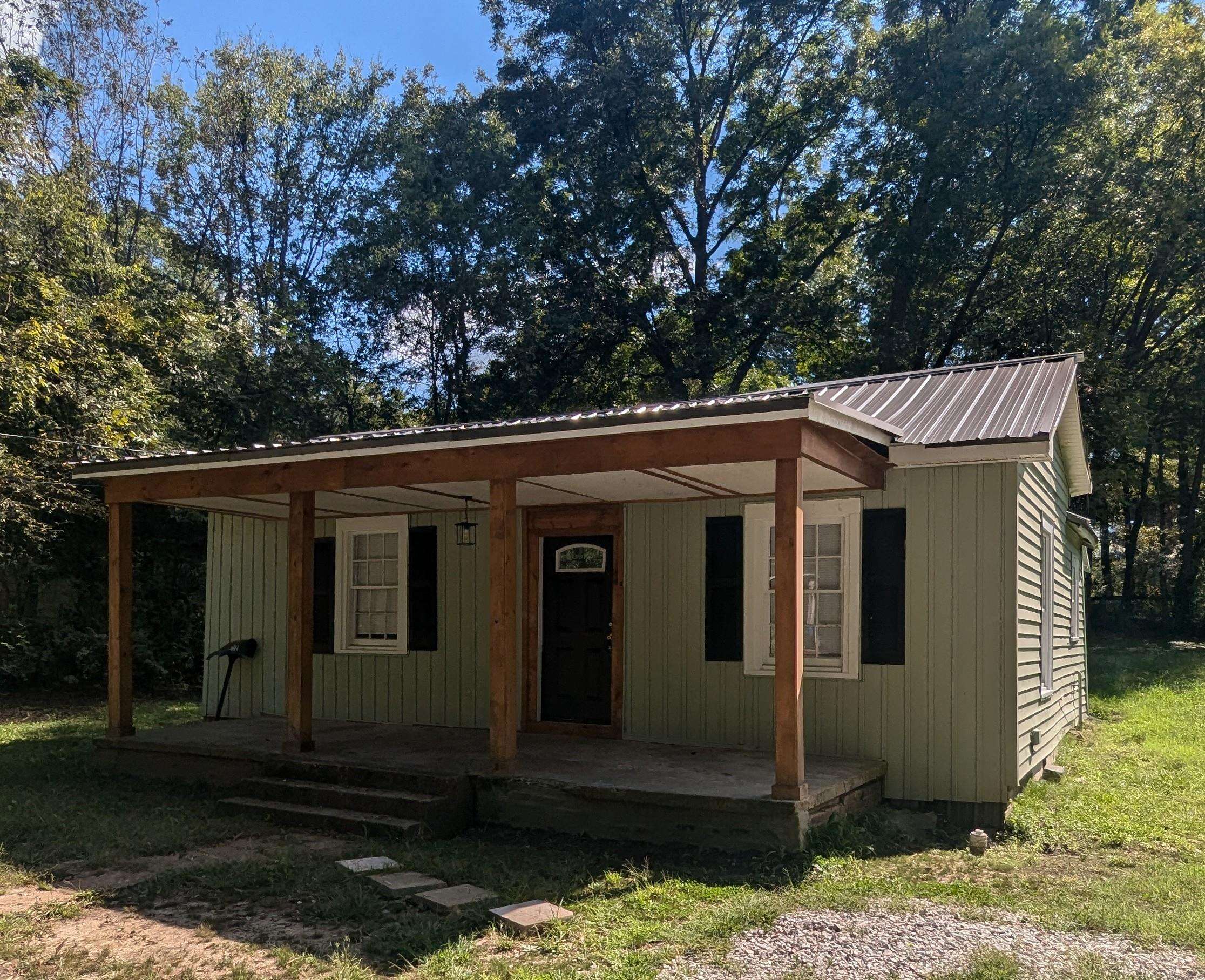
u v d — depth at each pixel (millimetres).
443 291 24125
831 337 25172
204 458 8883
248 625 12438
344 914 5363
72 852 6738
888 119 24406
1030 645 8648
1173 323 24688
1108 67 22062
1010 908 5391
